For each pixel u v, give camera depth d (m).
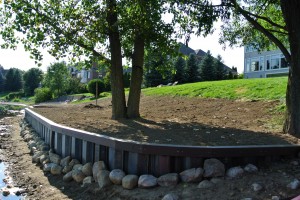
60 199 6.79
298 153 6.59
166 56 12.80
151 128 9.12
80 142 8.25
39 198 7.00
